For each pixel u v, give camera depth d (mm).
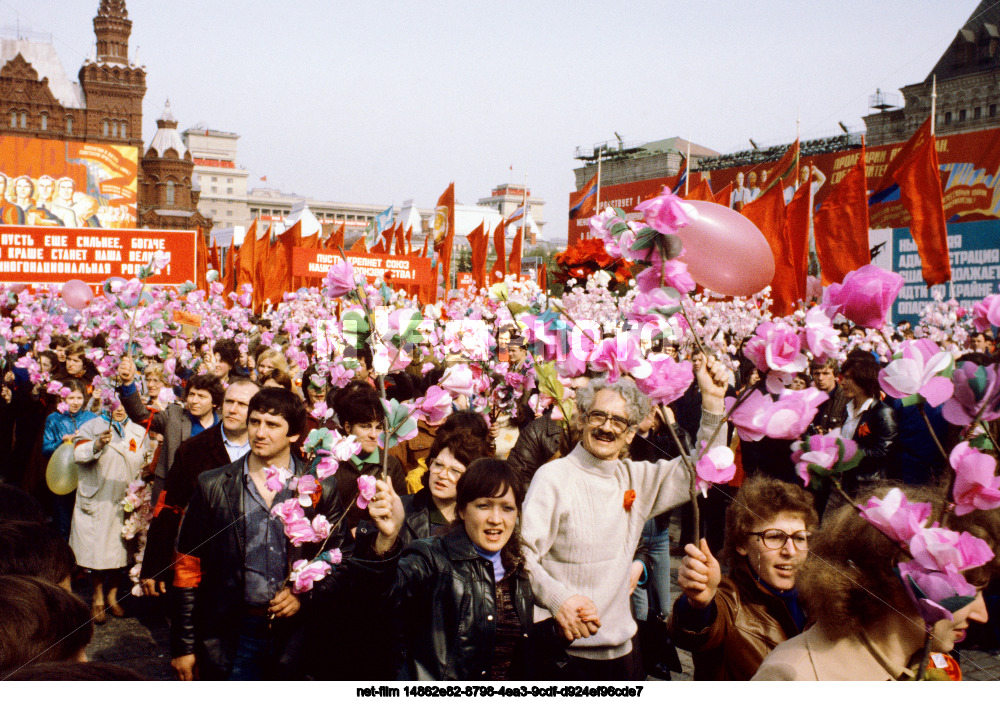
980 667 1310
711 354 1841
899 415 2855
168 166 47688
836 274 7438
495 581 2217
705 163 30719
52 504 5199
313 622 2309
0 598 1173
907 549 1223
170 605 2645
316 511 2520
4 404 6879
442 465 2779
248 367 7215
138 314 4969
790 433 1253
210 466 3426
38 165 33438
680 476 2465
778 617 1836
